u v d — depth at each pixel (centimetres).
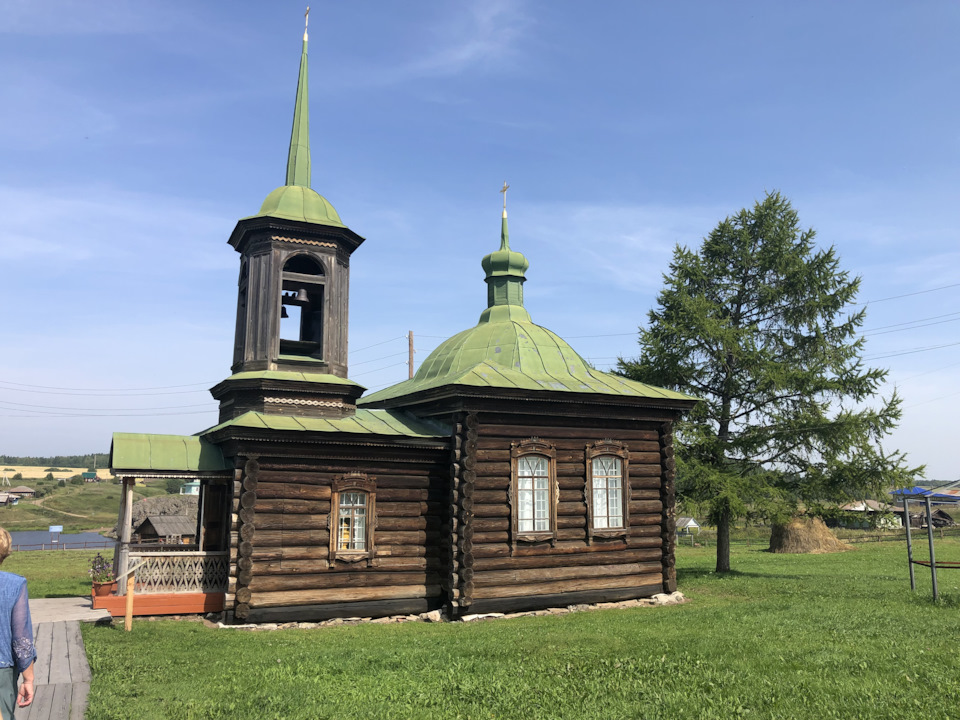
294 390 1862
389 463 1852
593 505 2025
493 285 2511
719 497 2642
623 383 2172
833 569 2841
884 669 1113
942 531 5138
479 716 945
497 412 1908
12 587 597
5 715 579
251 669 1156
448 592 1820
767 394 2784
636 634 1451
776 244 2870
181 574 1694
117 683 1023
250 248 1953
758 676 1088
